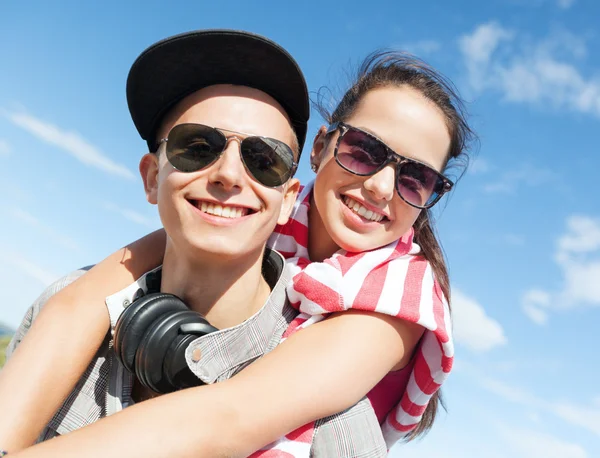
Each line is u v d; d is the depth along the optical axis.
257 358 0.57
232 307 0.58
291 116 0.60
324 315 0.59
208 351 0.53
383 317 0.58
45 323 0.57
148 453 0.42
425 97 0.70
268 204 0.54
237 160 0.53
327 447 0.55
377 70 0.74
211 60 0.54
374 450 0.56
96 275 0.64
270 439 0.48
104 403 0.59
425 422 0.81
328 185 0.69
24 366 0.54
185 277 0.57
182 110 0.56
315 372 0.51
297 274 0.62
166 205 0.54
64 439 0.43
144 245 0.69
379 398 0.72
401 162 0.67
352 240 0.67
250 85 0.56
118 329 0.53
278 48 0.54
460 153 0.76
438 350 0.65
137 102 0.59
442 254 0.73
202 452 0.44
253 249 0.55
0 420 0.51
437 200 0.71
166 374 0.51
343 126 0.69
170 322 0.52
